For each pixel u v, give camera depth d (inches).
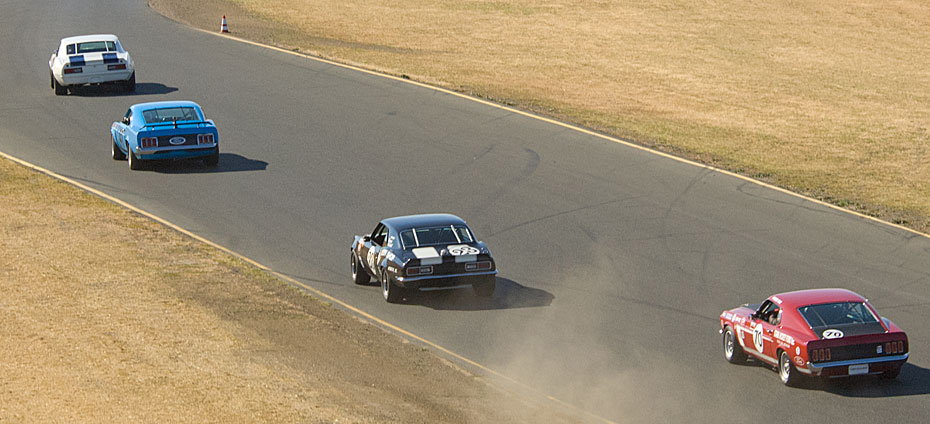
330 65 6796.3
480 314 2930.6
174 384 2074.3
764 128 5974.4
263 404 1975.9
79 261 3196.4
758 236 3841.0
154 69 6540.4
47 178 4288.9
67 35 7568.9
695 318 2960.1
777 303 2431.1
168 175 4451.3
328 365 2326.5
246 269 3267.7
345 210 4042.8
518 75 7091.5
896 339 2292.1
